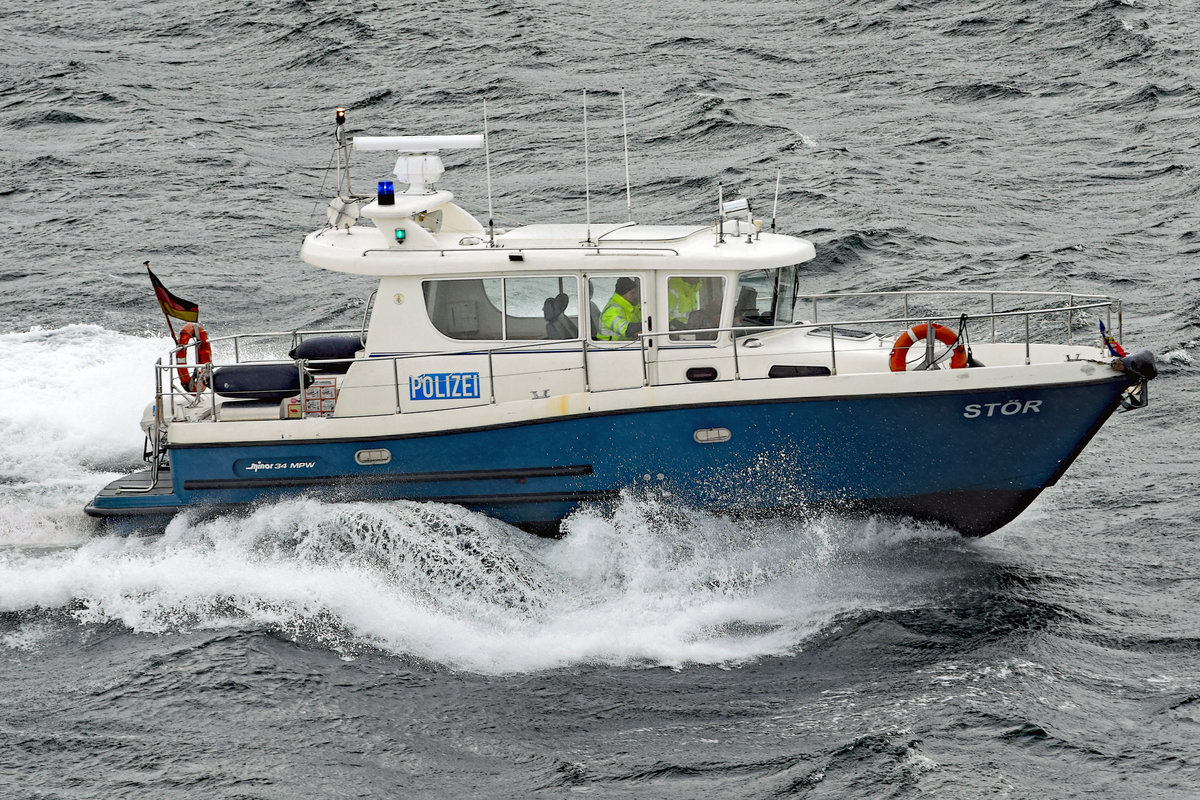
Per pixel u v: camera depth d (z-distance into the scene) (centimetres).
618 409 3816
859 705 3225
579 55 14975
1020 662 3409
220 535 4019
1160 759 2959
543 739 3108
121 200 9988
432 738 3109
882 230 8500
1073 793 2847
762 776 2939
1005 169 10362
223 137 12106
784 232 8556
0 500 4681
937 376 3738
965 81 13500
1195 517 4394
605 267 3906
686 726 3156
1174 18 15438
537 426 3866
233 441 3981
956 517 4006
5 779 2942
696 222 8794
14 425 5400
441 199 4162
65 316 7106
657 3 18062
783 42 15775
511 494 3947
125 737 3109
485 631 3641
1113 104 12319
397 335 4016
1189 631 3584
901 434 3806
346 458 3969
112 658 3488
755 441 3828
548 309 3969
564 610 3762
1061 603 3775
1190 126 11275
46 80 14100
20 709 3234
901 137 11488
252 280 7962
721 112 11900
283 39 16250
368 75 14512
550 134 11712
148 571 3891
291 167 11075
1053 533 4322
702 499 3912
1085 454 5050
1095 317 6669
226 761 3011
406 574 3847
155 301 7450
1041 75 13612
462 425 3891
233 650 3494
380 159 11300
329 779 2939
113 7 18675
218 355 6462
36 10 18625
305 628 3628
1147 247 8100
